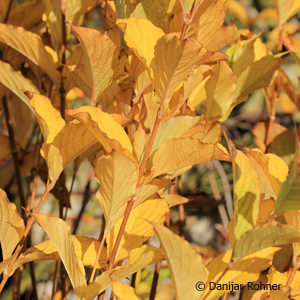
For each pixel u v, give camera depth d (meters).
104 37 0.98
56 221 0.96
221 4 1.05
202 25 1.05
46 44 1.23
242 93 1.13
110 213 0.97
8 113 1.30
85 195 1.41
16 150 1.29
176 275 0.92
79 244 1.03
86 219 1.95
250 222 0.93
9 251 1.02
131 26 0.95
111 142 0.95
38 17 1.29
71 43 1.25
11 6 1.29
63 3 1.12
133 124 1.01
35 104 0.99
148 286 1.72
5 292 1.74
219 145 0.99
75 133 0.98
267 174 1.00
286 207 0.93
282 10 1.20
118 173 0.93
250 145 2.64
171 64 0.92
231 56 1.14
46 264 1.84
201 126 1.00
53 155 1.00
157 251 0.94
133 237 1.02
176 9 1.04
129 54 1.04
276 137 1.23
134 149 0.98
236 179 0.93
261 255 0.96
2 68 1.09
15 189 1.52
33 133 1.41
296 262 1.01
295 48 1.20
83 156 1.24
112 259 0.98
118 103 1.11
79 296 0.97
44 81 1.28
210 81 1.10
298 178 0.92
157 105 0.99
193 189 2.38
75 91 1.39
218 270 0.97
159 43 0.91
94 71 1.01
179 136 1.00
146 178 0.97
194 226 2.67
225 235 1.54
